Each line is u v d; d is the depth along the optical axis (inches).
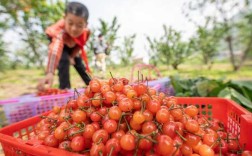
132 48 211.8
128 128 34.7
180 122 36.0
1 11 181.5
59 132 35.7
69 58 109.7
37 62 243.6
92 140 34.4
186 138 34.0
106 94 38.2
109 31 166.1
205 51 235.0
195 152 36.5
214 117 54.2
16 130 41.7
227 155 40.7
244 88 86.2
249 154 36.1
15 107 74.4
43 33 197.3
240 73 219.0
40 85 88.7
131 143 31.2
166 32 216.2
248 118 40.1
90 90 40.2
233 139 42.3
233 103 48.9
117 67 201.8
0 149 69.9
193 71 233.0
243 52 251.9
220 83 89.3
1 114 106.1
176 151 30.3
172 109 37.4
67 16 98.3
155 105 34.9
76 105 41.8
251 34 240.1
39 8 191.0
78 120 36.8
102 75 123.7
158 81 88.8
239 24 238.7
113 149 31.4
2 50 198.5
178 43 222.8
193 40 230.4
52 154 28.6
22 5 185.0
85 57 116.3
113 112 34.5
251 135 38.6
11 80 220.1
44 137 37.0
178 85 103.8
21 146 31.9
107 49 146.3
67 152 29.0
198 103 55.4
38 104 75.5
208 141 37.6
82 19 97.3
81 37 111.9
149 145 32.0
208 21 235.8
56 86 167.2
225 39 243.6
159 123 34.8
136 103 36.4
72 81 191.6
